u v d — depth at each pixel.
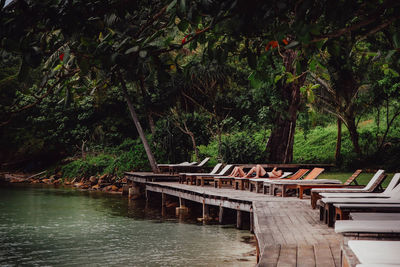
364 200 8.36
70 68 4.05
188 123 27.38
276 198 13.62
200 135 27.59
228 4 3.07
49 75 3.96
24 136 35.47
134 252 10.38
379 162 27.47
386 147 28.06
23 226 14.25
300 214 10.18
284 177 16.80
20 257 9.98
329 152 30.33
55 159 36.59
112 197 24.02
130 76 3.66
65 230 13.48
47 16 3.44
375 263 3.48
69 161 34.69
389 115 31.50
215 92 26.47
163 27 4.01
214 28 3.61
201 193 15.59
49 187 29.67
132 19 4.16
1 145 35.62
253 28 3.16
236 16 3.11
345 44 3.78
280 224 8.77
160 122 28.62
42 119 34.50
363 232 5.04
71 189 28.42
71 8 3.51
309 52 3.22
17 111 4.10
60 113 34.38
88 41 3.58
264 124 26.28
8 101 33.28
